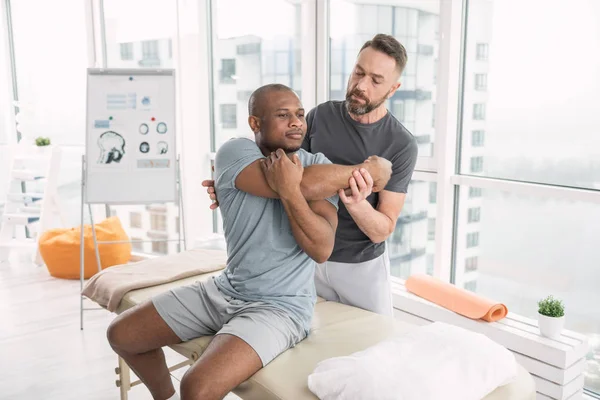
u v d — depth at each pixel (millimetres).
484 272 2904
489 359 1479
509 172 2738
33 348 2965
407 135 1992
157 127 3463
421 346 1534
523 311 2770
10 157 4910
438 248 2938
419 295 2740
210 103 4285
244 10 3932
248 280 1674
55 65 4605
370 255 2061
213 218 4527
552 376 2195
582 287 2523
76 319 3371
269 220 1630
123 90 3453
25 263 4484
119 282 2291
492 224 2820
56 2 4500
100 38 4422
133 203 3459
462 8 2768
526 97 2621
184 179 4242
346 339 1753
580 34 2408
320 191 1543
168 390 1853
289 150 1625
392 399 1306
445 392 1347
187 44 4070
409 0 2930
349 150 2014
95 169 3424
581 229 2484
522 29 2596
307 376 1521
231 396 2412
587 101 2420
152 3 4211
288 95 1600
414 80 2990
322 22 3336
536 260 2674
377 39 1854
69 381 2609
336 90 3418
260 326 1564
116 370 2316
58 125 4684
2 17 4758
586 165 2451
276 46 3785
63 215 4426
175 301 1734
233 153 1609
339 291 2143
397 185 1994
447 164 2846
